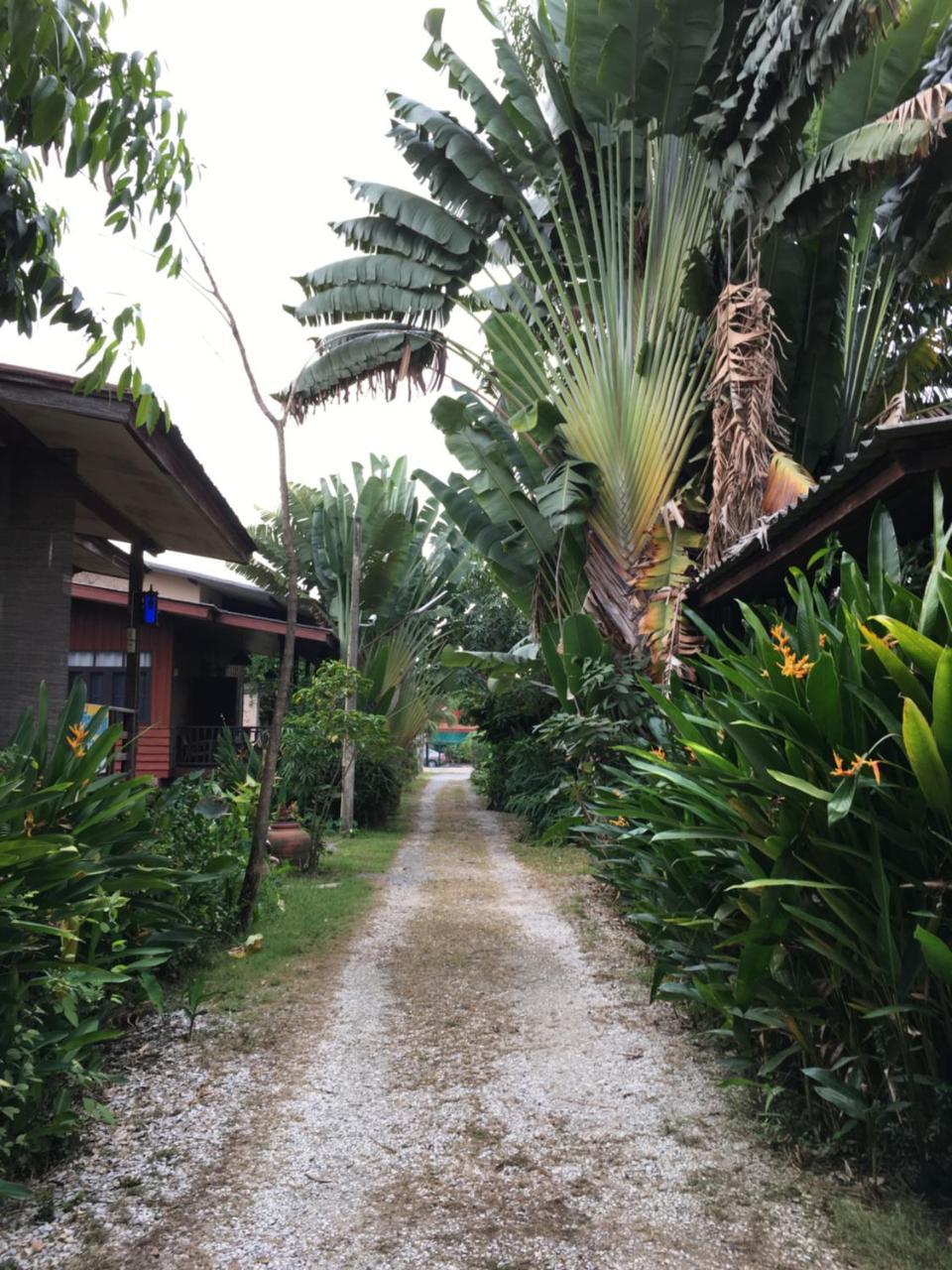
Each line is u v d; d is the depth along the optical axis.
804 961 2.96
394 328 10.10
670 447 8.41
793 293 7.75
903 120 5.62
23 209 3.16
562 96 8.87
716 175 7.29
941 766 2.32
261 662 16.42
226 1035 4.21
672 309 8.41
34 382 5.07
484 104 9.12
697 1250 2.41
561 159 9.29
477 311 10.35
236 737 14.70
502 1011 4.61
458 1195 2.75
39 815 3.40
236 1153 3.03
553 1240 2.48
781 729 2.76
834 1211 2.54
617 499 8.70
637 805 4.37
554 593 9.66
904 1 5.29
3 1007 2.70
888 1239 2.36
